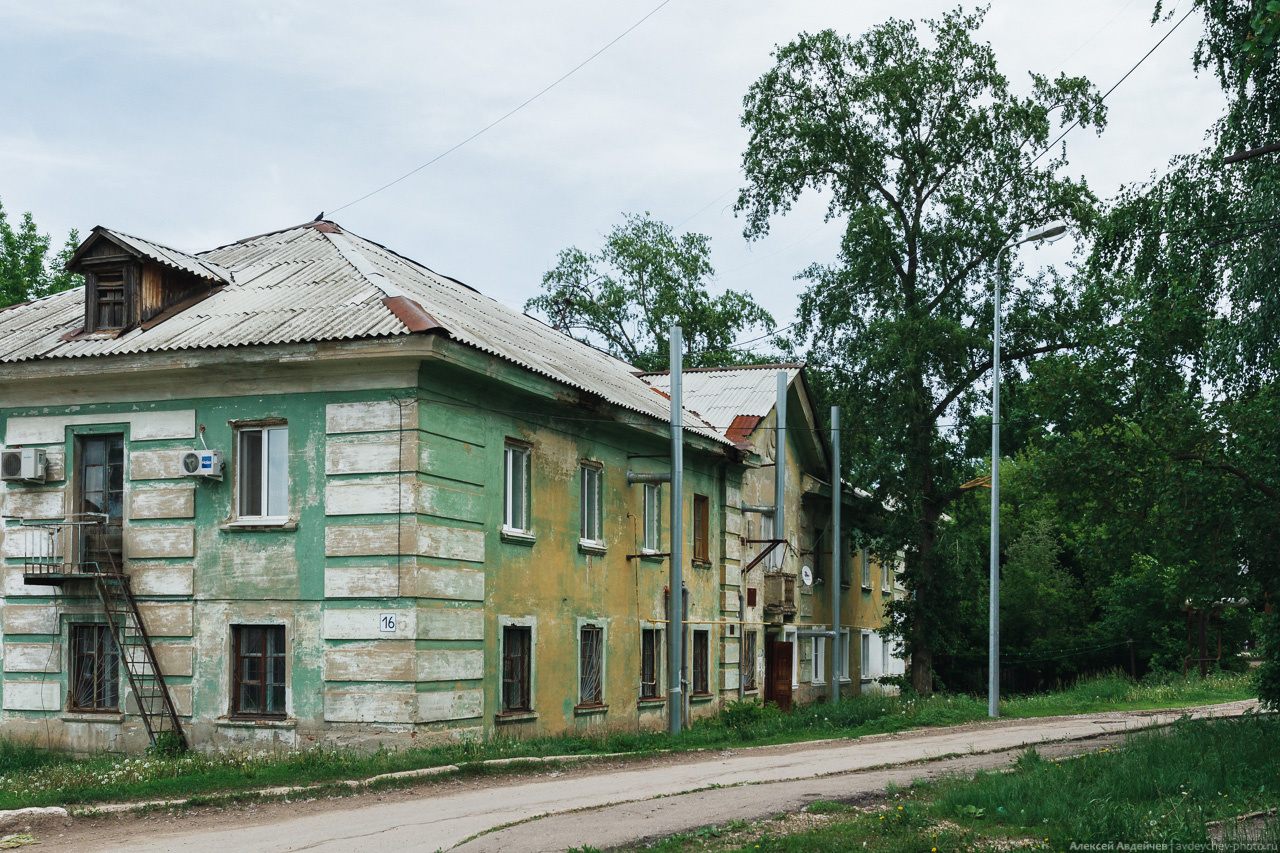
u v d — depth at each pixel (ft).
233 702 57.62
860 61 120.47
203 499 59.16
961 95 118.73
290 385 58.03
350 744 54.65
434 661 55.57
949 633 122.21
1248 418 58.90
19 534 62.64
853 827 34.78
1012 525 166.50
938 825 35.01
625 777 49.11
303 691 55.98
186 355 57.93
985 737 67.21
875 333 115.85
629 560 78.18
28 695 61.98
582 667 71.92
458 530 58.18
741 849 31.65
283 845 34.24
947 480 119.24
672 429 74.38
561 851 31.83
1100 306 111.55
